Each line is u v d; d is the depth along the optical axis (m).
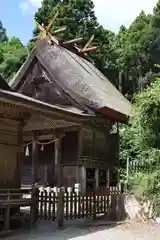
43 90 20.50
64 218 10.44
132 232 9.28
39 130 17.83
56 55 21.05
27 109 10.42
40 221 10.52
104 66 46.34
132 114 11.85
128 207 11.14
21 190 9.97
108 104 19.19
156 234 9.05
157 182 10.66
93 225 10.24
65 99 19.55
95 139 20.69
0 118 10.28
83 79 19.88
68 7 40.16
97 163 20.19
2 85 10.84
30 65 21.25
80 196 10.95
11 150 10.67
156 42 45.12
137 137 11.22
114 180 21.86
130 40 47.38
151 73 44.19
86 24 41.28
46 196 10.38
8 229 9.34
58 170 18.36
